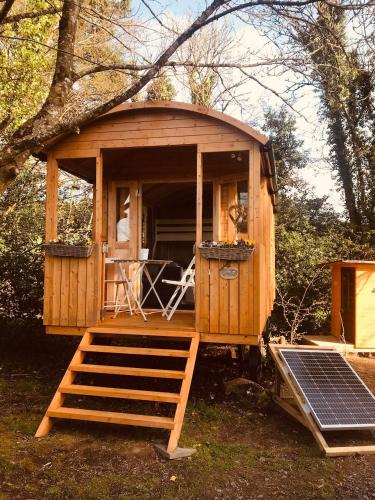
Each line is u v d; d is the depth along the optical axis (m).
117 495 3.37
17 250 9.09
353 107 12.86
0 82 7.71
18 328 8.87
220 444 4.34
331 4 4.26
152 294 9.21
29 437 4.44
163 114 5.77
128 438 4.43
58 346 8.81
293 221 13.40
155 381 6.48
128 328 5.68
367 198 13.67
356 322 8.20
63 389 4.84
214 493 3.44
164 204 9.64
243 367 6.98
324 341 8.65
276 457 4.09
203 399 5.72
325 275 11.41
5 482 3.53
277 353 5.38
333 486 3.57
